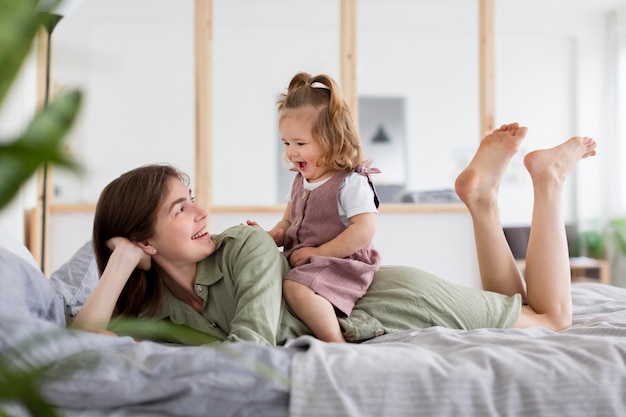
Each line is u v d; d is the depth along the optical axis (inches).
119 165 207.9
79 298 63.2
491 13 154.2
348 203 63.5
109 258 53.8
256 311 49.3
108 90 207.8
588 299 72.1
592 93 250.5
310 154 65.3
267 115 218.8
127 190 52.7
